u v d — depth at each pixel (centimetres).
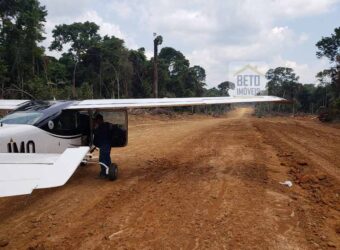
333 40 6688
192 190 883
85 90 4647
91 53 6309
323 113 4312
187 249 562
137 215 713
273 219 683
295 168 1148
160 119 4356
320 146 1708
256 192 859
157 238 603
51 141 916
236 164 1200
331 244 576
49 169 423
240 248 563
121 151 1519
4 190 369
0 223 682
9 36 4125
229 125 3125
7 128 820
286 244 577
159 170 1130
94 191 889
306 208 747
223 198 812
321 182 967
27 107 963
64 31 6506
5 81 3775
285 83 12025
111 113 1108
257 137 2039
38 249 566
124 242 589
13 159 519
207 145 1694
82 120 1051
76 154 473
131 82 6919
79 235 618
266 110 10588
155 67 5753
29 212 740
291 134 2302
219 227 645
